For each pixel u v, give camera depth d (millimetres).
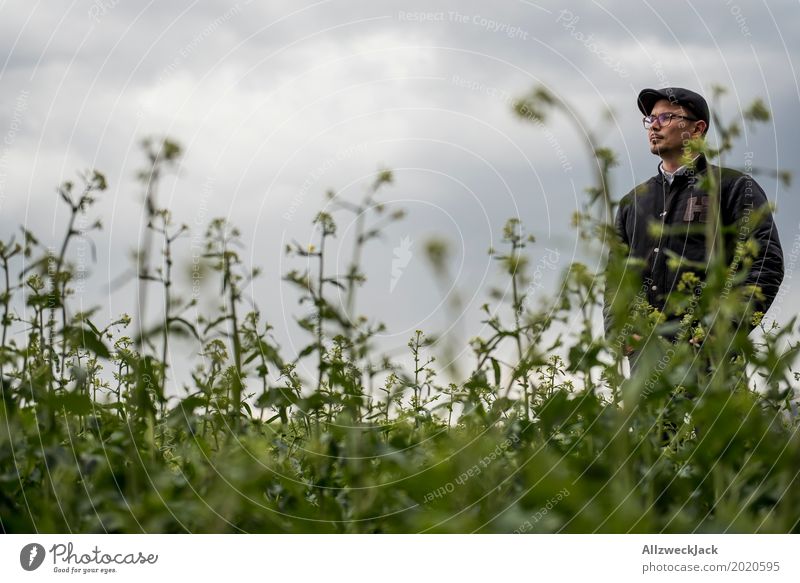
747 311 4266
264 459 4395
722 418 3828
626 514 3713
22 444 4098
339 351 4793
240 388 4805
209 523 3861
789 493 3725
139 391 4531
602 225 4004
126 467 4176
